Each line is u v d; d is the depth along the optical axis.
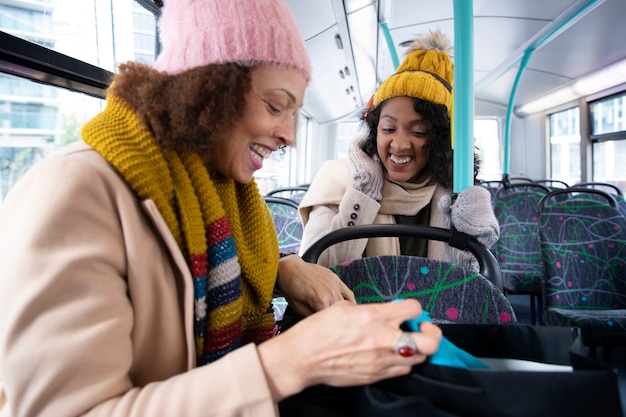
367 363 0.41
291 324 0.71
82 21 1.29
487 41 3.94
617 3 2.82
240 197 0.67
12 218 0.43
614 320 1.77
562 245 2.18
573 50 3.84
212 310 0.53
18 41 1.01
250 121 0.56
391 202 1.14
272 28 0.52
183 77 0.49
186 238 0.50
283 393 0.42
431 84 1.07
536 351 0.52
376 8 2.88
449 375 0.41
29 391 0.38
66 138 1.29
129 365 0.44
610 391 0.37
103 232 0.44
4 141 1.09
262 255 0.65
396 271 0.76
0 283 0.40
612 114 4.21
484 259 0.83
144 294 0.47
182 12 0.51
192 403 0.40
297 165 5.81
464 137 0.92
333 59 3.67
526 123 6.22
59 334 0.39
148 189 0.47
